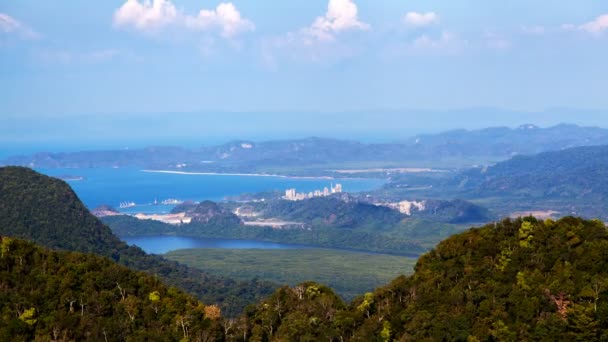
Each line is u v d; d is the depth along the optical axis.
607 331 121.62
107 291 152.62
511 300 132.12
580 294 128.75
